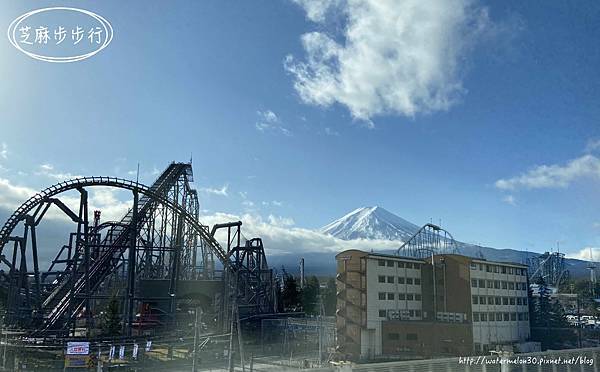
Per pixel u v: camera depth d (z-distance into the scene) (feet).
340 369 110.11
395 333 286.46
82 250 296.92
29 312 254.47
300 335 312.29
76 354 196.34
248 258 363.35
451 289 304.91
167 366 218.59
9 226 246.27
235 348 271.08
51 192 255.91
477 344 290.97
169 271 340.59
